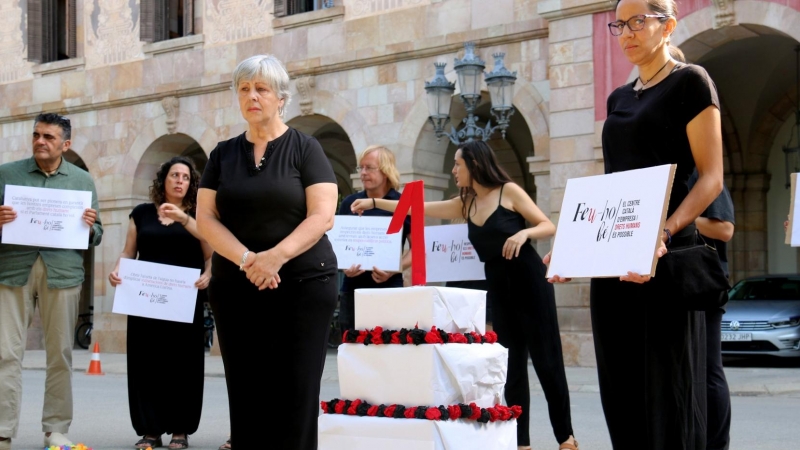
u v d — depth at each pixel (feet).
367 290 16.46
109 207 79.25
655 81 15.44
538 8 58.08
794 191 19.11
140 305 26.35
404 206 16.83
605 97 56.18
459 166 23.68
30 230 25.09
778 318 52.16
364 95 66.33
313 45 69.05
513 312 23.06
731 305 54.70
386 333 15.90
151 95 77.15
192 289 26.61
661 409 14.88
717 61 65.51
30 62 84.94
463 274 25.53
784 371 48.83
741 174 73.10
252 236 16.02
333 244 26.66
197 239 27.22
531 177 80.64
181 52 76.38
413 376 15.66
